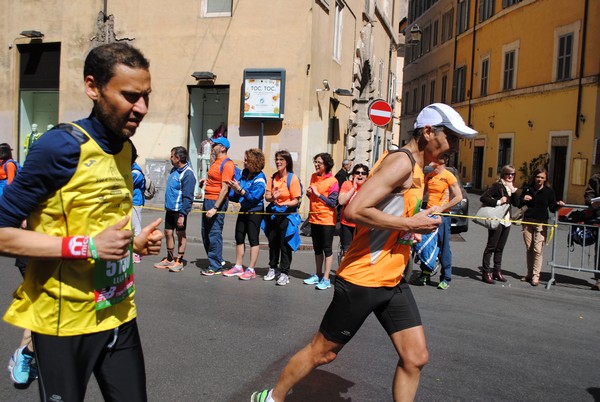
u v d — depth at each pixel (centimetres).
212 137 1459
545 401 405
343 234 786
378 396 399
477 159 3109
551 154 2367
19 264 464
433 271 819
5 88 1645
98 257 209
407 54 4553
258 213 779
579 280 894
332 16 1528
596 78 2095
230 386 406
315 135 1427
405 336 309
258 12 1380
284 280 755
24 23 1600
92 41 1523
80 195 216
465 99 3241
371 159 2120
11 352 455
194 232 1188
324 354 319
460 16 3341
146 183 834
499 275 857
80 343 221
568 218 967
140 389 237
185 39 1439
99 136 222
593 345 547
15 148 1652
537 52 2484
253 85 1357
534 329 595
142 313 586
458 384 430
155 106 1470
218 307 622
